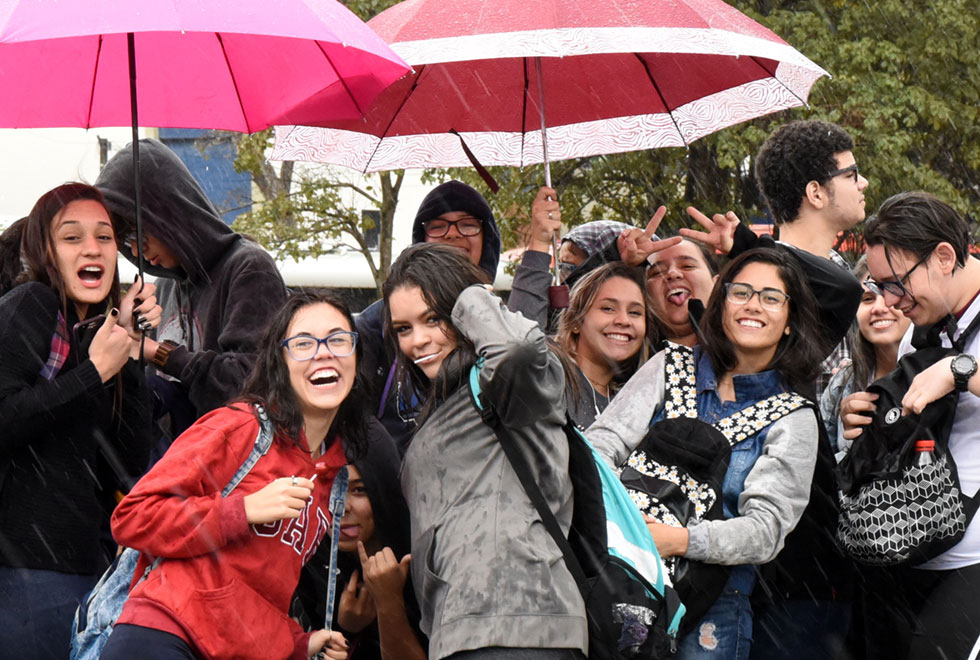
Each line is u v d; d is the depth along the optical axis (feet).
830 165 19.69
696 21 15.97
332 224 64.28
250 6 13.83
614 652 13.16
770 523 14.84
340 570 16.16
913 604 16.17
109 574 13.92
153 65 16.79
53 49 16.43
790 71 18.97
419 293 14.06
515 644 12.72
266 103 17.08
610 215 56.49
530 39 15.46
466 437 13.53
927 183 50.62
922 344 16.19
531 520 13.21
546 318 18.44
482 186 53.93
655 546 14.12
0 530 14.48
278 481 13.15
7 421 14.21
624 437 15.87
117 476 15.69
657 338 18.88
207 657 13.02
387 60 14.58
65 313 15.14
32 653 14.47
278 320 14.02
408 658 15.56
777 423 15.48
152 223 18.45
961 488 15.57
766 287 15.87
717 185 52.75
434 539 13.39
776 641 16.37
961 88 53.72
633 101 19.75
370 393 14.76
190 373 17.28
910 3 52.65
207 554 13.12
